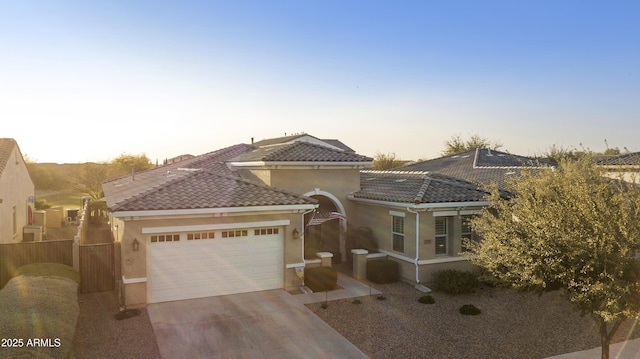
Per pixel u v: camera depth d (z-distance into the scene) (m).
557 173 11.44
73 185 64.88
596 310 9.68
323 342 12.74
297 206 17.61
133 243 15.46
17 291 13.37
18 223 28.36
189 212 15.94
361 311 15.50
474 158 34.44
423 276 18.77
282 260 17.98
